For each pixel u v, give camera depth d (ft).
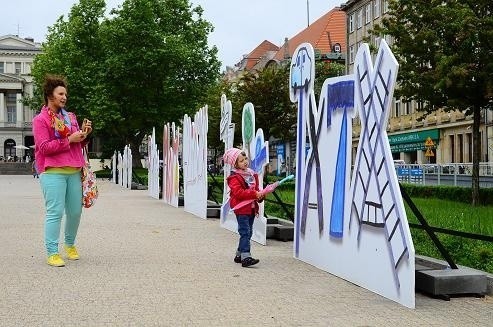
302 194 32.40
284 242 40.16
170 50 166.61
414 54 75.46
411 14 75.15
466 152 157.17
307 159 31.94
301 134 32.83
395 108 194.49
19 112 379.55
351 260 26.58
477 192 71.00
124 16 168.66
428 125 173.99
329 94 29.35
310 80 31.73
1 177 220.43
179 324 19.51
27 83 387.34
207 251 35.12
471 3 73.87
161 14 174.70
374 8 197.77
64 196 29.96
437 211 54.44
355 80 26.63
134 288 24.73
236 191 30.73
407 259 22.21
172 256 33.04
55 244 29.73
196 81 177.58
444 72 70.90
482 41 70.38
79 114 174.91
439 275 23.72
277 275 28.07
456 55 70.33
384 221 23.86
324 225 29.48
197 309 21.47
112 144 234.38
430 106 79.87
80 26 174.81
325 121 29.68
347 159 27.37
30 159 318.04
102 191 112.27
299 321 20.04
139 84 169.17
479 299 23.63
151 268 29.27
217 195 74.90
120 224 49.57
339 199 27.96
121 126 175.32
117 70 166.09
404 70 75.82
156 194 88.63
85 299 22.76
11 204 72.33
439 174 109.70
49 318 20.04
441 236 34.30
